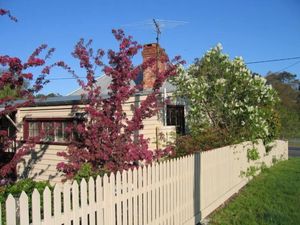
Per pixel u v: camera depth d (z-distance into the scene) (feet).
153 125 39.34
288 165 53.93
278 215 26.45
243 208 28.91
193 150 32.71
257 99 40.93
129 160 26.61
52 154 40.42
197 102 42.32
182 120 45.85
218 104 41.73
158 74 29.63
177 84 42.91
